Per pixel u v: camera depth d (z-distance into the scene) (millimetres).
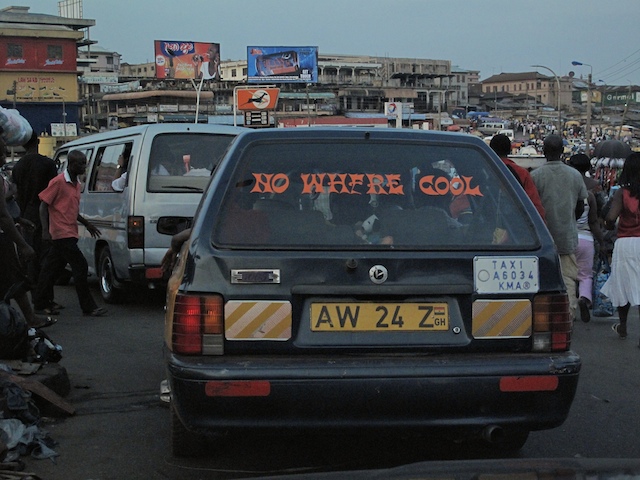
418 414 3846
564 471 2111
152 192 9281
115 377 6676
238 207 4152
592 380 6730
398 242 4090
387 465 4617
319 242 4055
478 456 4777
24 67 78500
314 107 113625
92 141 11250
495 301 4023
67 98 80375
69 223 9195
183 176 9406
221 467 4621
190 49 103562
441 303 4012
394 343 3943
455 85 175875
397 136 4480
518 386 3871
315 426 3822
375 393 3805
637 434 5289
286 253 3990
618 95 104438
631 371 7055
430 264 4012
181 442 4625
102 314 9461
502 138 7469
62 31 79562
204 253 3992
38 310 9484
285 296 3941
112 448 4969
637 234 8227
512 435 4789
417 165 4387
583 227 9359
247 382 3779
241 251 3994
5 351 5984
